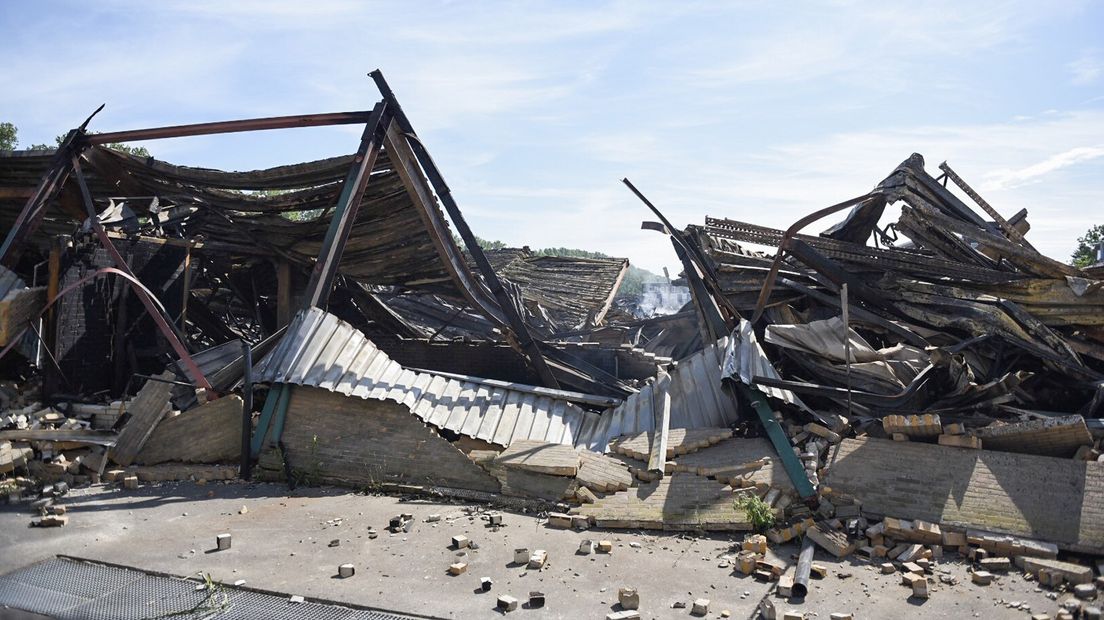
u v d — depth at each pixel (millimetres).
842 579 6555
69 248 11719
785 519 7922
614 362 16484
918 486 7883
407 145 13141
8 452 9734
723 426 10086
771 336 11281
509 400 11164
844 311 9211
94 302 12055
